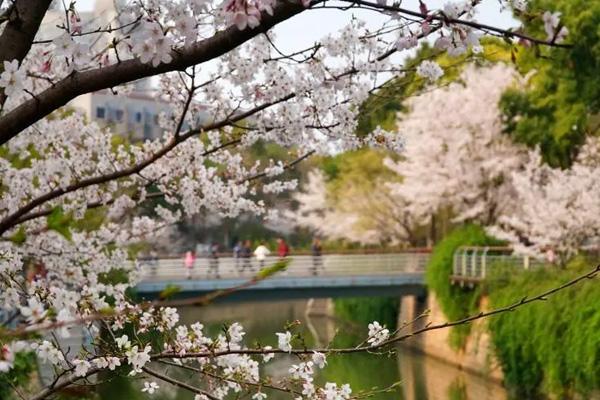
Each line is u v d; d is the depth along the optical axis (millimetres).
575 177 20938
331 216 39500
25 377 8797
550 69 21984
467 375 21953
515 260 22562
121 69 2840
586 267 18141
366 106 5277
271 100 5039
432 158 28609
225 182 7047
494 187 28250
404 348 27859
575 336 15102
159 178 6141
